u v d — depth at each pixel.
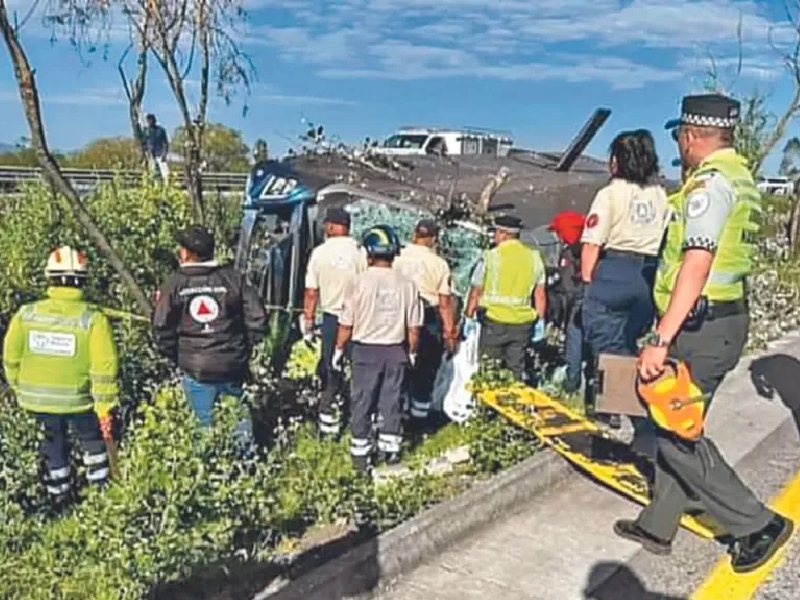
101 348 5.54
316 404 7.45
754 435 7.15
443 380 7.73
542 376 8.48
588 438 6.34
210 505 4.27
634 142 6.82
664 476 4.46
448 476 6.16
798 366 9.45
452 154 13.48
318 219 9.62
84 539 4.60
